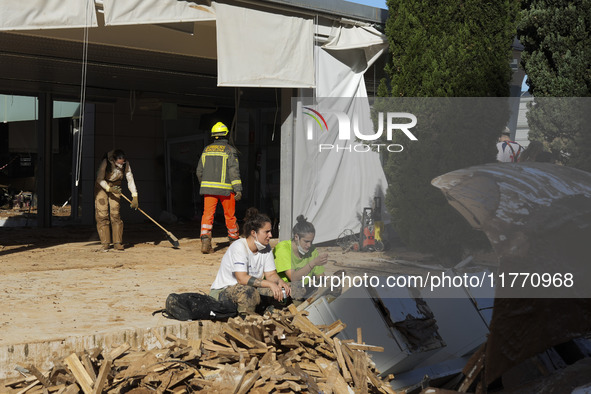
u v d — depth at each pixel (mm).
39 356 4301
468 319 5332
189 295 5230
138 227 14469
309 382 4289
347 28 9484
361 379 4484
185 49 9734
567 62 8359
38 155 14211
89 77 12648
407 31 8695
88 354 4281
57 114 16094
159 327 4875
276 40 8664
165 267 8070
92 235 12367
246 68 8398
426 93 8453
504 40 8398
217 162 9594
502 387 4504
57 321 4953
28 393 3947
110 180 9758
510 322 4074
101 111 15242
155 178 16156
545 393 4062
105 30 8914
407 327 4977
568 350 4484
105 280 6941
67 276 7160
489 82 8297
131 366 4242
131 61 10992
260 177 16484
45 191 14258
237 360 4480
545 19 8492
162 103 15438
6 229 13594
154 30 9375
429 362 5258
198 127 16766
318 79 9352
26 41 9414
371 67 10484
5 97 14477
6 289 6250
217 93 14688
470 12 8344
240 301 5328
